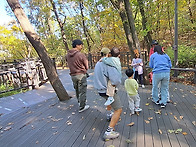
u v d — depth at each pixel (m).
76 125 2.90
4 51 16.42
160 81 3.44
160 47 3.43
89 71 9.30
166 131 2.48
